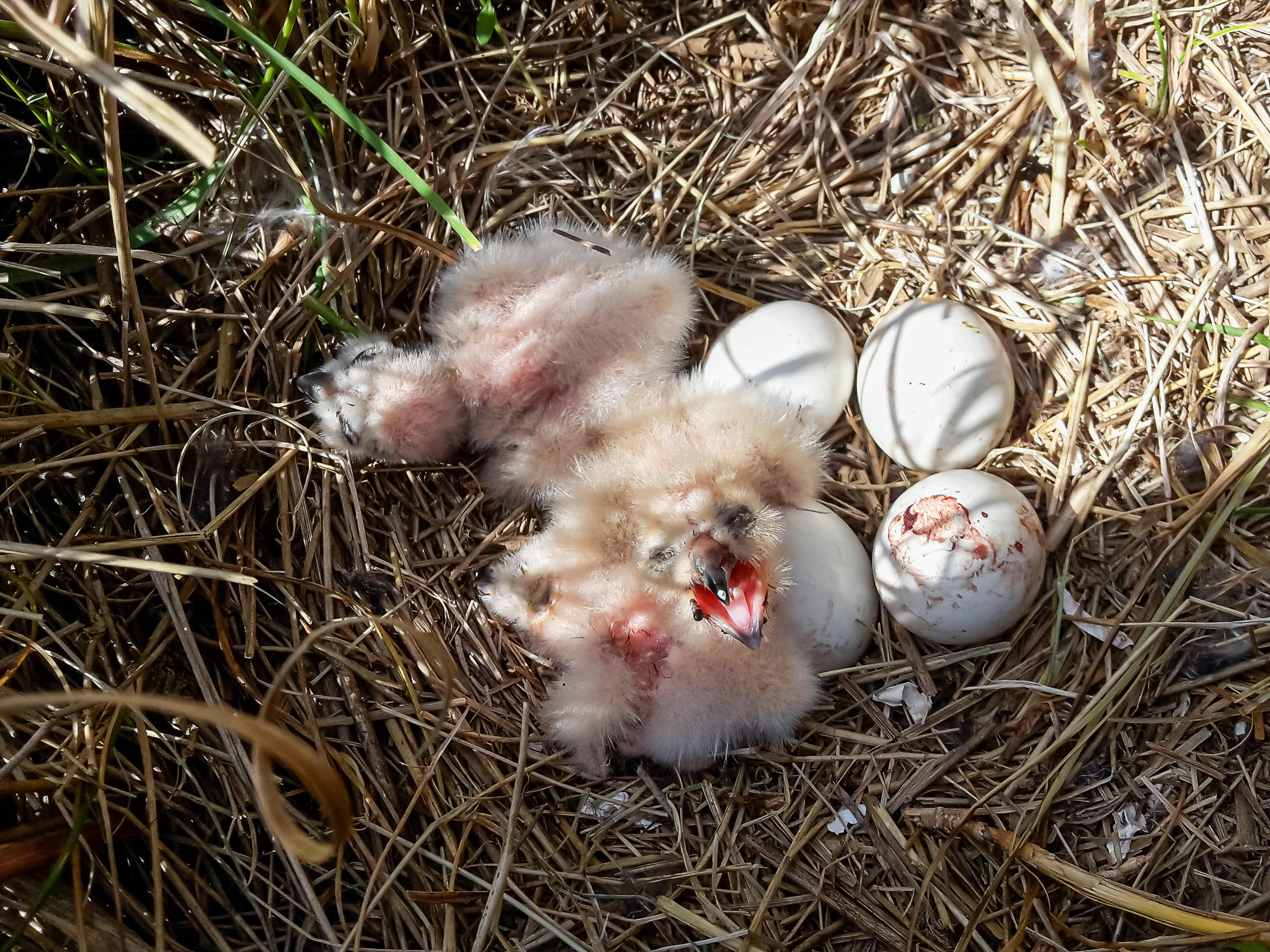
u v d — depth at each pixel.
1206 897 0.20
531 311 0.22
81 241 0.22
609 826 0.21
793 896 0.20
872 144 0.26
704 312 0.25
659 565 0.20
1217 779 0.20
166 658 0.20
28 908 0.17
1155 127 0.24
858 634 0.22
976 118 0.25
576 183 0.25
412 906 0.19
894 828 0.21
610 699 0.21
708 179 0.25
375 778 0.20
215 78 0.21
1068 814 0.21
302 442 0.22
